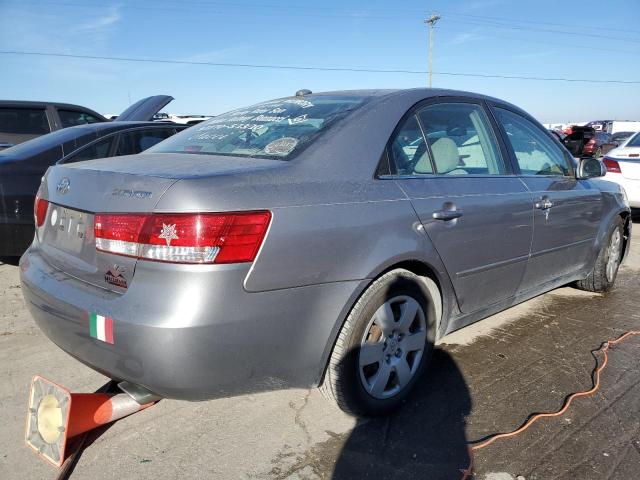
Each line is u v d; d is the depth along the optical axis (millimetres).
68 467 2377
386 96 3004
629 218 5066
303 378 2404
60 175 2600
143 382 2113
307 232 2246
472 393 3041
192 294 2010
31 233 4852
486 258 3143
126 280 2133
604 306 4543
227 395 2250
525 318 4238
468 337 3842
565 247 3965
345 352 2459
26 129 7590
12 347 3592
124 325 2045
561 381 3193
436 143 3064
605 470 2375
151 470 2381
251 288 2105
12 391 3031
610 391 3076
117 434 2639
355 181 2533
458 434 2648
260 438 2613
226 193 2104
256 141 2744
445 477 2336
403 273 2650
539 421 2762
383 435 2637
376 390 2666
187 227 2016
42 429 2402
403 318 2715
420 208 2709
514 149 3617
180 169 2295
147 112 7664
